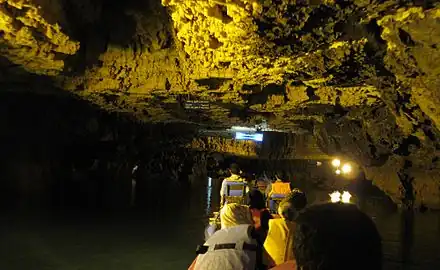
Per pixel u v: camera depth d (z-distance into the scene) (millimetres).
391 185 15312
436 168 13281
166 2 6133
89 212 12758
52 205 13695
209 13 5836
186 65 9859
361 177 21031
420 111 8844
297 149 29703
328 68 8375
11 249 8289
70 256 7902
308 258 1207
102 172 21766
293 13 5344
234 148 33844
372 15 5688
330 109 13828
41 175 18000
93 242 9039
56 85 11492
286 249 3496
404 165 14375
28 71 9789
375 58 7480
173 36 9672
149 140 23562
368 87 10250
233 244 3020
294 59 7945
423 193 14234
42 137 17969
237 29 6078
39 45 7754
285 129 23250
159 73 10703
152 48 10234
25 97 15961
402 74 7180
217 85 10789
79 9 8016
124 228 10594
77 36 8562
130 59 10375
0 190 15773
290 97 11953
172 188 20531
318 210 1260
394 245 9281
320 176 26656
